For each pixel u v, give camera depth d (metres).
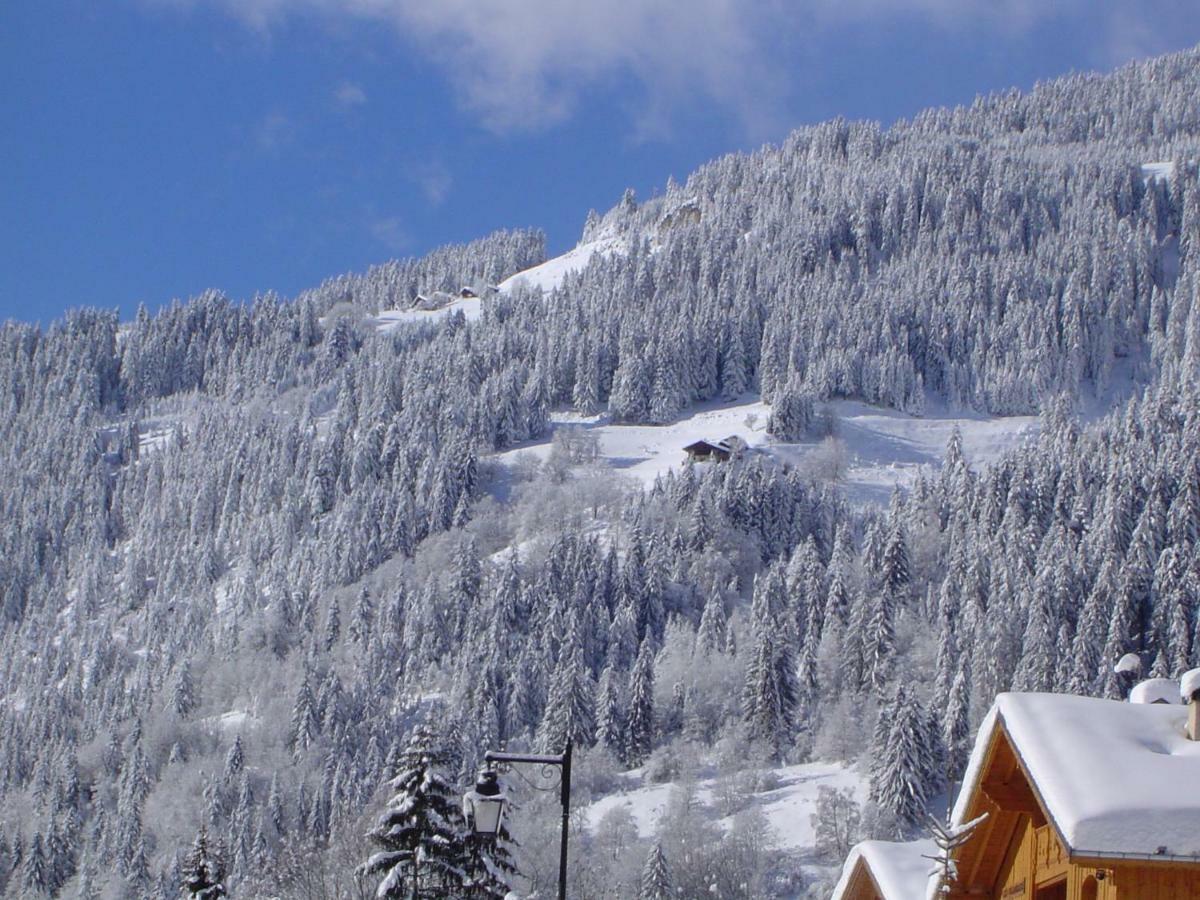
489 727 187.38
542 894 96.88
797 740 176.88
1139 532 181.00
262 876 103.31
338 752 186.75
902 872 32.94
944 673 170.50
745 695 184.75
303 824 172.12
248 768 189.38
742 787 161.88
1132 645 165.62
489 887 39.09
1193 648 165.12
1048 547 198.75
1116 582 173.25
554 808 128.62
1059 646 166.12
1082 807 23.30
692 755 171.75
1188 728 25.75
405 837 39.31
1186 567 173.50
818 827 140.62
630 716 184.75
